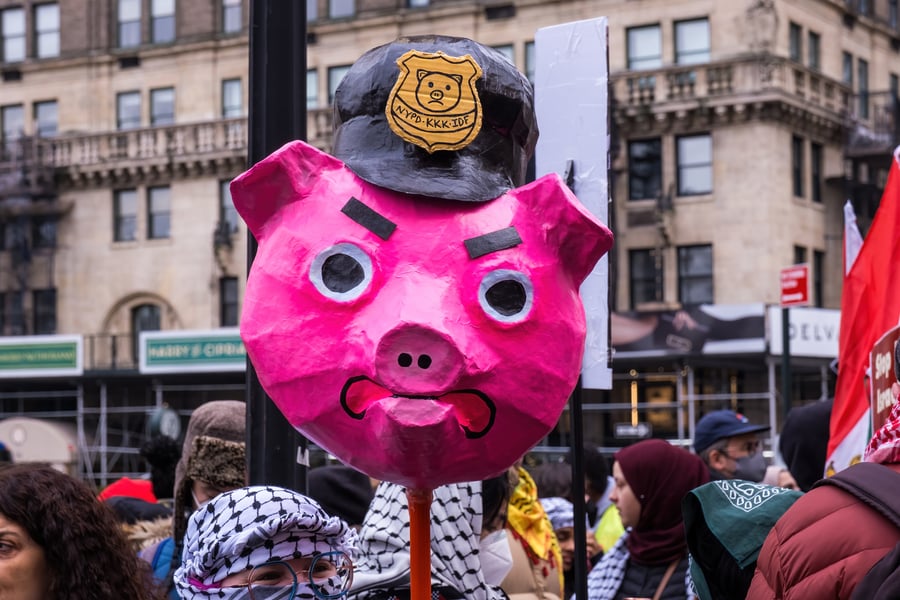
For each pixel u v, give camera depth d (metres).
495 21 32.03
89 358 34.84
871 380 3.82
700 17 29.89
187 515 3.93
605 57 3.24
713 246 29.23
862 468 2.34
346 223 2.12
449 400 2.04
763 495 3.05
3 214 36.09
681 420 25.66
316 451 21.09
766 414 27.83
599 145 3.22
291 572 2.46
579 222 2.11
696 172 29.77
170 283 34.78
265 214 2.22
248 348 2.17
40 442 28.44
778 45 29.48
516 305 2.08
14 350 31.11
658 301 29.44
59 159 36.19
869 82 33.75
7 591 2.47
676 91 29.61
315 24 33.91
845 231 4.57
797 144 30.28
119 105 36.50
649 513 4.21
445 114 2.16
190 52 35.41
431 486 2.15
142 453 5.50
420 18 32.81
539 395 2.08
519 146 2.29
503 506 3.70
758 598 2.39
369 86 2.24
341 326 2.07
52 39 37.56
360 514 4.23
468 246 2.08
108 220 35.66
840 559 2.22
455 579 3.17
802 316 24.39
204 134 34.53
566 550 5.48
